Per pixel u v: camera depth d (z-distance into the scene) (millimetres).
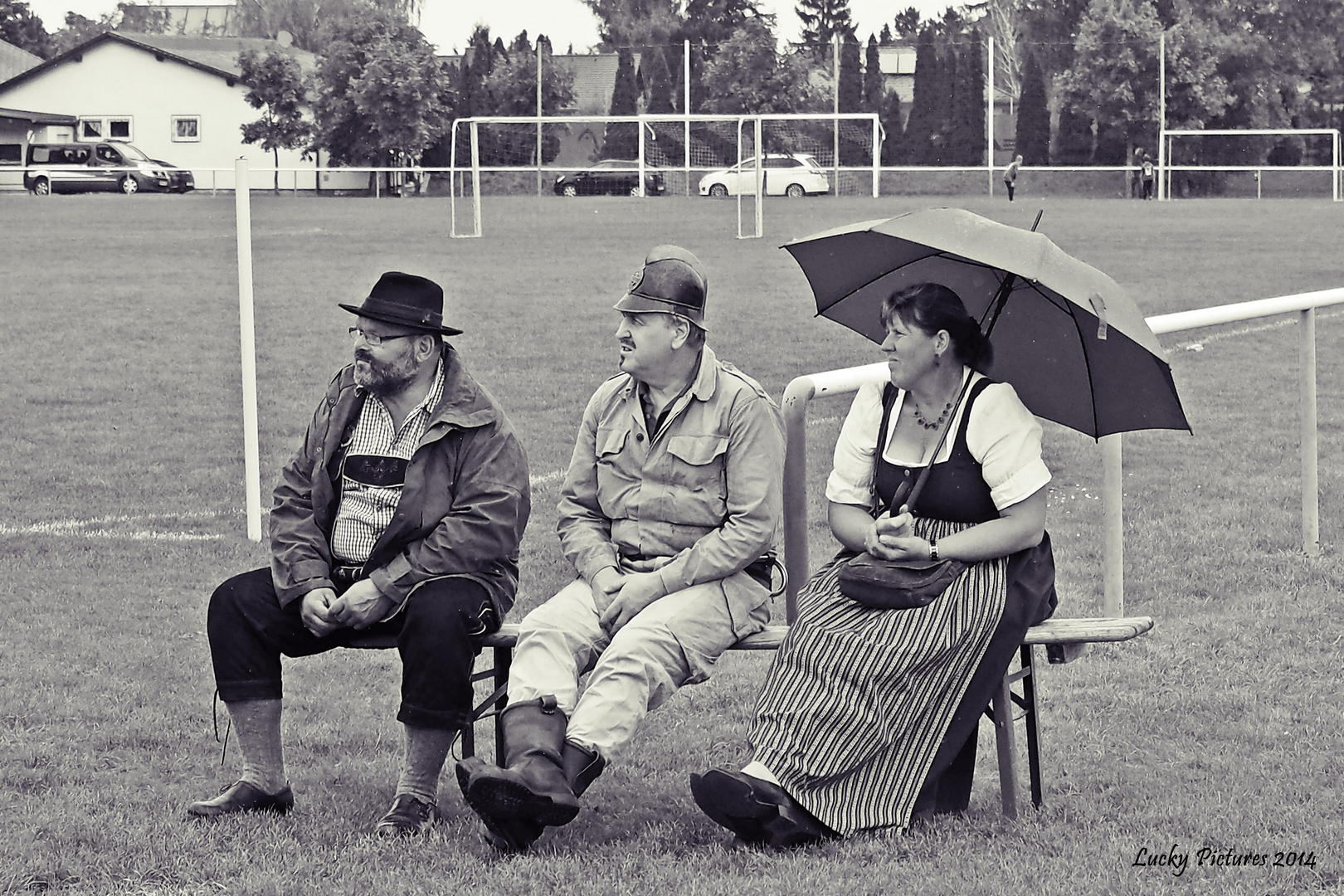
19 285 21812
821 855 4090
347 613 4371
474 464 4492
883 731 4168
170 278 22859
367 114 57219
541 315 18000
